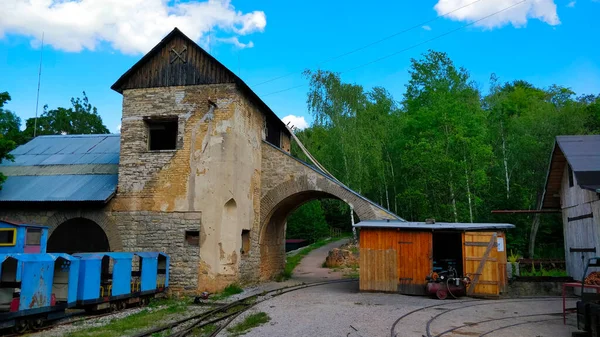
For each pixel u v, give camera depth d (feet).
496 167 115.96
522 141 111.96
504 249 57.62
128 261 49.73
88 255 44.60
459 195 89.40
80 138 82.38
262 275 73.92
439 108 102.58
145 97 66.28
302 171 72.18
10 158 66.03
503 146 112.37
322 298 54.24
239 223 62.85
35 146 80.02
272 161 73.82
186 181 62.80
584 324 32.01
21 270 36.58
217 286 59.77
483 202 94.73
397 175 126.52
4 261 39.52
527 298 55.16
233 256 60.80
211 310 45.52
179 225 61.77
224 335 34.19
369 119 121.49
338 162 120.47
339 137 119.24
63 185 66.28
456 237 72.33
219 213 61.16
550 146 109.91
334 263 105.70
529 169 112.47
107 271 51.49
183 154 63.57
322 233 172.35
